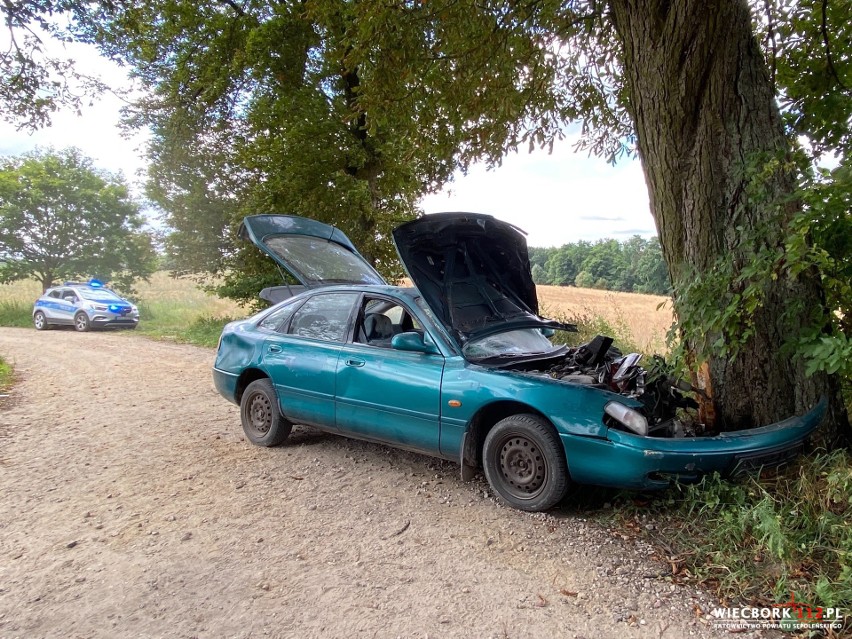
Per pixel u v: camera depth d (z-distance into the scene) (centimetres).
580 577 317
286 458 526
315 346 519
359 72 724
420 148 815
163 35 1498
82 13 1078
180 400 801
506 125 773
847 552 294
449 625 275
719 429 428
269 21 1343
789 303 396
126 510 412
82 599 296
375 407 466
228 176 1927
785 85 591
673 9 425
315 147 1462
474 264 536
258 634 268
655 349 972
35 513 407
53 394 844
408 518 396
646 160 473
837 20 564
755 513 327
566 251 6944
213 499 432
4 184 2209
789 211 397
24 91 1106
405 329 502
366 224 1625
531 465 397
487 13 613
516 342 495
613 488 405
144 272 2623
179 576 320
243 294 1731
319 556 344
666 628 271
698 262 431
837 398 432
